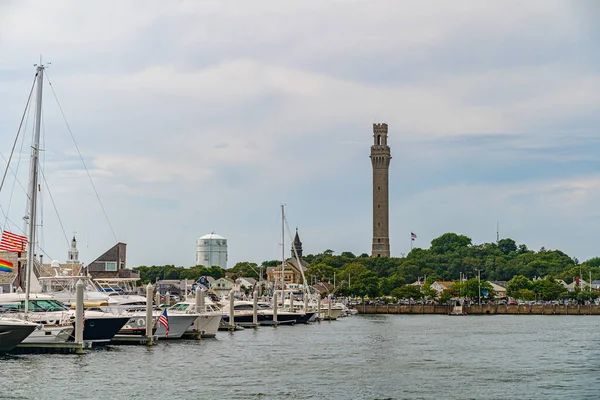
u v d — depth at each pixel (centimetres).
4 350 8988
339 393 7344
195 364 9019
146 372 8312
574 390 7638
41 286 11356
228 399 6981
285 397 7106
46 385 7456
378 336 14050
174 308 12175
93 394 7106
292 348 11162
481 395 7350
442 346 12069
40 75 10281
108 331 9962
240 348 10925
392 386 7775
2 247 10050
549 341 13325
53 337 9231
